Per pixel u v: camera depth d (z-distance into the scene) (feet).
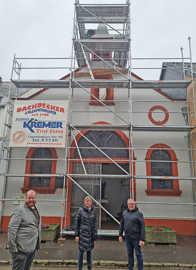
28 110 30.14
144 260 20.25
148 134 32.81
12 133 29.53
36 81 32.40
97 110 34.01
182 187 30.48
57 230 27.50
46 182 31.63
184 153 31.94
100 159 31.63
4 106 35.04
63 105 30.17
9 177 31.94
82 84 32.42
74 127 30.32
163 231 25.22
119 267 19.26
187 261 20.04
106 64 38.68
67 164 31.17
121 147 32.53
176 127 29.71
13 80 32.35
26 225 13.39
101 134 33.14
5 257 20.40
